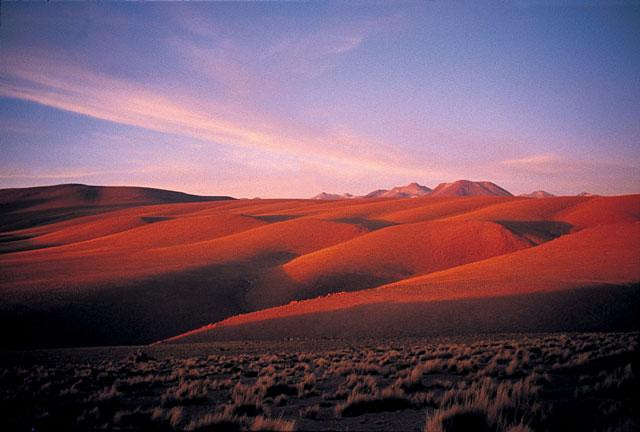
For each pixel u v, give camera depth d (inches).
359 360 557.3
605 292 1119.0
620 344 490.0
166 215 6633.9
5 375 483.8
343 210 5487.2
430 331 1018.1
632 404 224.2
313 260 2501.2
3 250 4394.7
